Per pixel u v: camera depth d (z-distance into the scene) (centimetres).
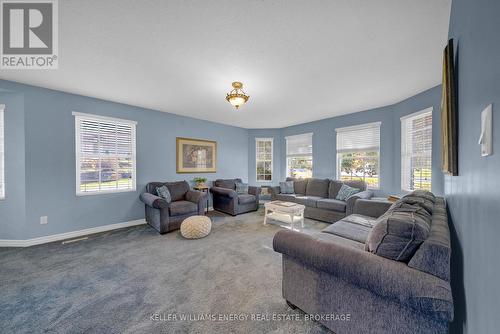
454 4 125
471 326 81
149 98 347
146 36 182
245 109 418
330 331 136
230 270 217
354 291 121
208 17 158
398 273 102
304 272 145
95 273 211
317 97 342
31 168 292
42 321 146
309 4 146
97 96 337
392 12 153
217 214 468
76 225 327
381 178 407
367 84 288
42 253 261
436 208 173
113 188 367
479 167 73
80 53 209
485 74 65
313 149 529
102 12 154
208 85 289
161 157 431
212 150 526
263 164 620
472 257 82
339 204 375
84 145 337
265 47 198
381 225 122
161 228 332
